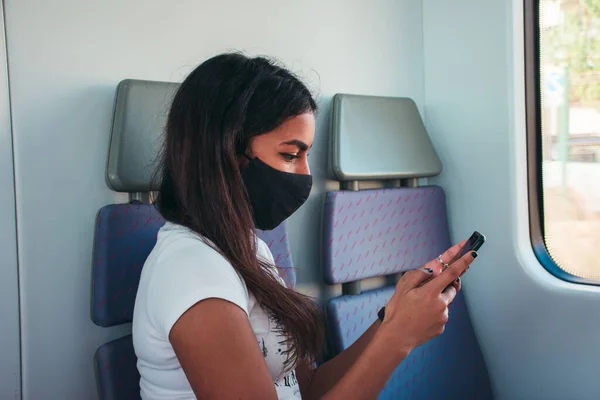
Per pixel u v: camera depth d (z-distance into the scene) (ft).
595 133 6.60
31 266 4.86
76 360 5.10
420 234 7.06
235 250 3.17
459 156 7.54
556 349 6.62
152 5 5.50
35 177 4.87
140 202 4.98
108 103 5.23
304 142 3.39
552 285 6.63
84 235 5.13
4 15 4.71
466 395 6.88
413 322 3.18
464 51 7.38
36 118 4.87
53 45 4.95
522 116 6.86
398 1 7.63
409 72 7.79
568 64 6.70
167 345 2.96
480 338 7.45
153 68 5.51
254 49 6.24
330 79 6.93
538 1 6.73
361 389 3.08
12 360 4.78
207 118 3.20
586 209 6.68
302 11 6.65
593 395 6.35
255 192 3.42
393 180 7.42
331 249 6.22
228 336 2.72
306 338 3.38
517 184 6.86
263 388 2.73
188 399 3.05
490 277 7.25
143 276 3.22
